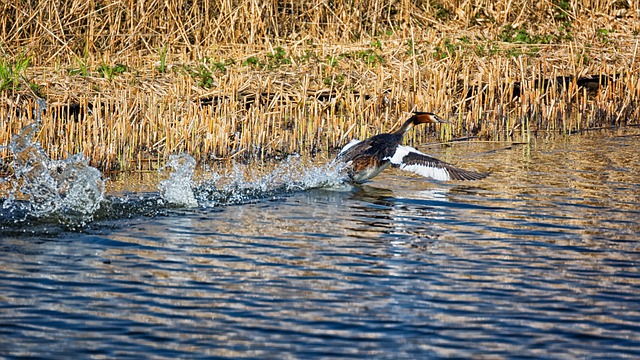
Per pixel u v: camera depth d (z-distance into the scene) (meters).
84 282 10.63
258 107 21.94
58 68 24.28
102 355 8.62
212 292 10.38
